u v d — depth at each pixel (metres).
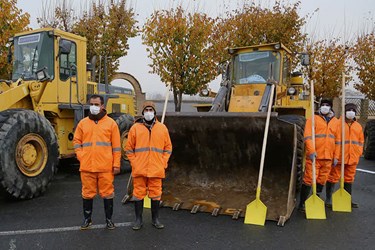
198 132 5.45
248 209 4.71
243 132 5.17
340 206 5.28
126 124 7.98
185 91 12.80
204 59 12.72
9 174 5.22
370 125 10.69
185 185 5.70
